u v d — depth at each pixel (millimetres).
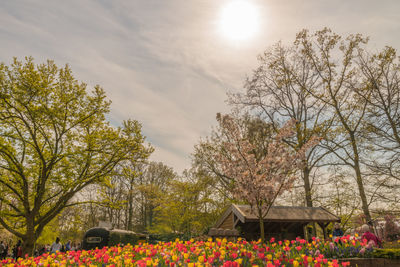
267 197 10359
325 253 6805
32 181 19719
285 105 29359
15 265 6977
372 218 20781
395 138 20016
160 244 8422
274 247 7441
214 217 31562
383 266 6270
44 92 18734
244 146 11070
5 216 17672
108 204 20734
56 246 16469
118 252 7621
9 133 18359
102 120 21109
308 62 27562
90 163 19875
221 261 5215
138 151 21516
